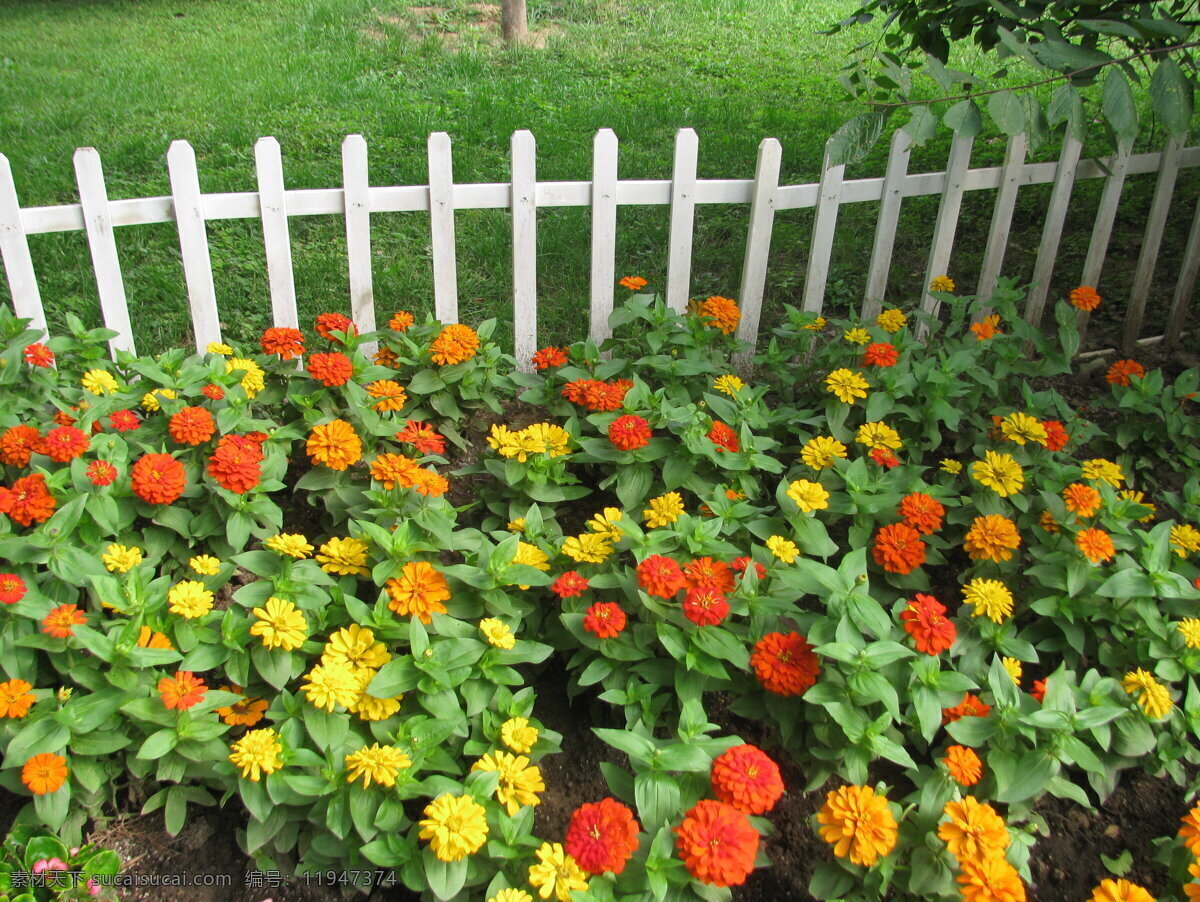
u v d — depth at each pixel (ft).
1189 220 17.92
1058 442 10.02
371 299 13.07
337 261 16.43
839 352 11.71
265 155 11.93
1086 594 8.70
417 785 6.91
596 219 13.00
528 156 12.44
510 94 25.45
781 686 7.18
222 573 8.16
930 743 7.80
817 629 7.36
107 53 30.14
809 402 12.26
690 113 23.67
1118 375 11.60
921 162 19.99
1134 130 9.47
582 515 10.70
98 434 9.23
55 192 18.84
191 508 9.33
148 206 11.97
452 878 6.40
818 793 7.93
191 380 10.14
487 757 7.06
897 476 9.93
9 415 9.61
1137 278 14.52
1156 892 7.36
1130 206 18.45
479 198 12.69
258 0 36.32
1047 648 8.70
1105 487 9.40
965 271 16.83
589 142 21.61
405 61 28.45
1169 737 7.93
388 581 8.10
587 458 10.13
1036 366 11.92
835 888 6.61
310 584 7.96
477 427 12.01
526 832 6.78
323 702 6.98
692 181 12.92
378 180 19.60
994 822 6.26
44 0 38.04
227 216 12.22
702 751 6.79
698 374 11.88
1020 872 6.84
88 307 14.90
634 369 11.71
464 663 7.47
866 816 6.27
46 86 26.53
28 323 11.07
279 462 9.50
